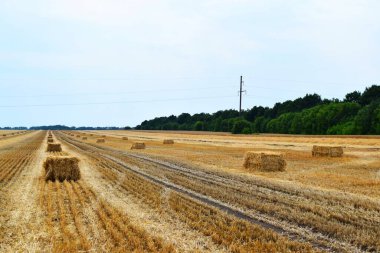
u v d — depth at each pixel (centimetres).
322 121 10425
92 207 1476
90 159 3600
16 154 4131
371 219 1344
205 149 5141
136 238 1077
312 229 1234
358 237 1130
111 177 2319
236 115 16075
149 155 4134
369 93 11725
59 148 4725
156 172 2608
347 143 6050
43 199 1622
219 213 1395
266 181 2200
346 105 10288
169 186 2036
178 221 1291
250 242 1072
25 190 1841
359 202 1602
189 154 4266
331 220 1336
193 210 1431
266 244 1053
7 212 1395
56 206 1486
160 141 7694
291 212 1421
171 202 1559
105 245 1040
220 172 2622
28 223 1253
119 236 1083
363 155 4084
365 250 1048
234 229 1182
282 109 14675
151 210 1446
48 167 2194
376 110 8575
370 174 2536
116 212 1380
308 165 3095
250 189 1934
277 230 1220
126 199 1647
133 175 2417
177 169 2825
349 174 2539
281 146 5744
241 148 5322
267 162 2711
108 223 1214
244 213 1429
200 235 1149
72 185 2014
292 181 2222
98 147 5803
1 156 3825
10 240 1090
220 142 6988
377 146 5428
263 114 15350
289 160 3512
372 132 8644
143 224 1255
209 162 3341
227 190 1903
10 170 2641
